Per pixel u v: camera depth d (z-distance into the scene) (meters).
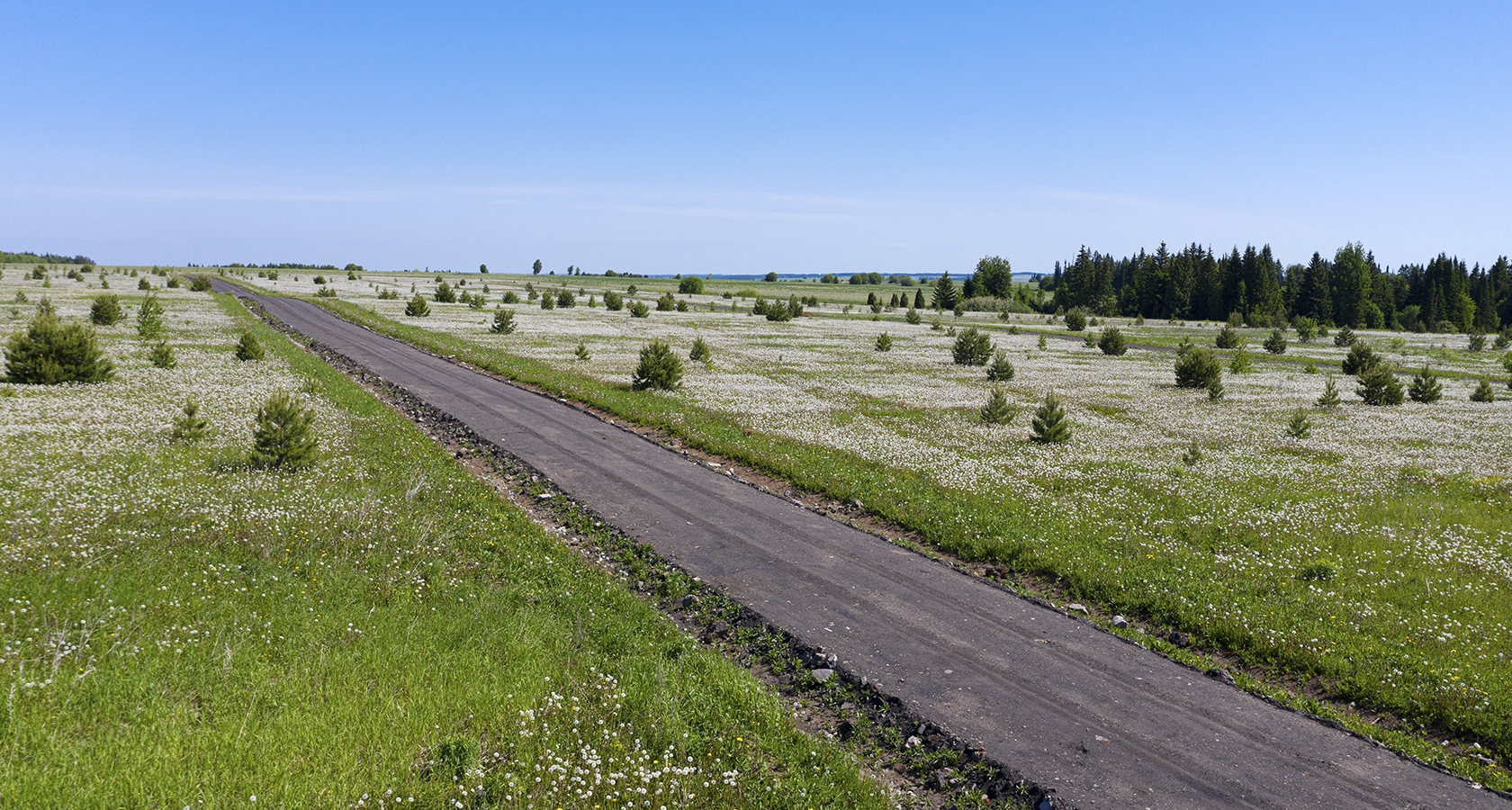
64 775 6.25
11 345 28.92
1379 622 12.46
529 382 36.25
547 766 7.49
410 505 16.23
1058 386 46.34
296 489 16.58
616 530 15.76
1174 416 35.91
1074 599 13.51
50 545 11.81
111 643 8.83
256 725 7.43
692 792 7.38
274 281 148.62
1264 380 52.94
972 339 57.62
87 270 158.50
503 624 10.81
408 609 11.03
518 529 15.53
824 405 35.38
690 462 22.53
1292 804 7.73
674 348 58.66
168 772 6.48
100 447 19.28
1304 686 10.56
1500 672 10.63
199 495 15.49
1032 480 22.31
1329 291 146.12
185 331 52.22
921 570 14.41
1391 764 8.58
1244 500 20.36
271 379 33.38
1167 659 11.10
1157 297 156.75
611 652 10.42
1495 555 16.02
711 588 12.95
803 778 7.79
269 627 9.75
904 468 22.61
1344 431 32.12
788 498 19.28
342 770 6.92
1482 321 143.75
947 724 9.03
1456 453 27.69
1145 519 18.25
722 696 9.34
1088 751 8.58
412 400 30.00
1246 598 13.12
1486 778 8.39
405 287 141.50
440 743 7.36
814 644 11.01
